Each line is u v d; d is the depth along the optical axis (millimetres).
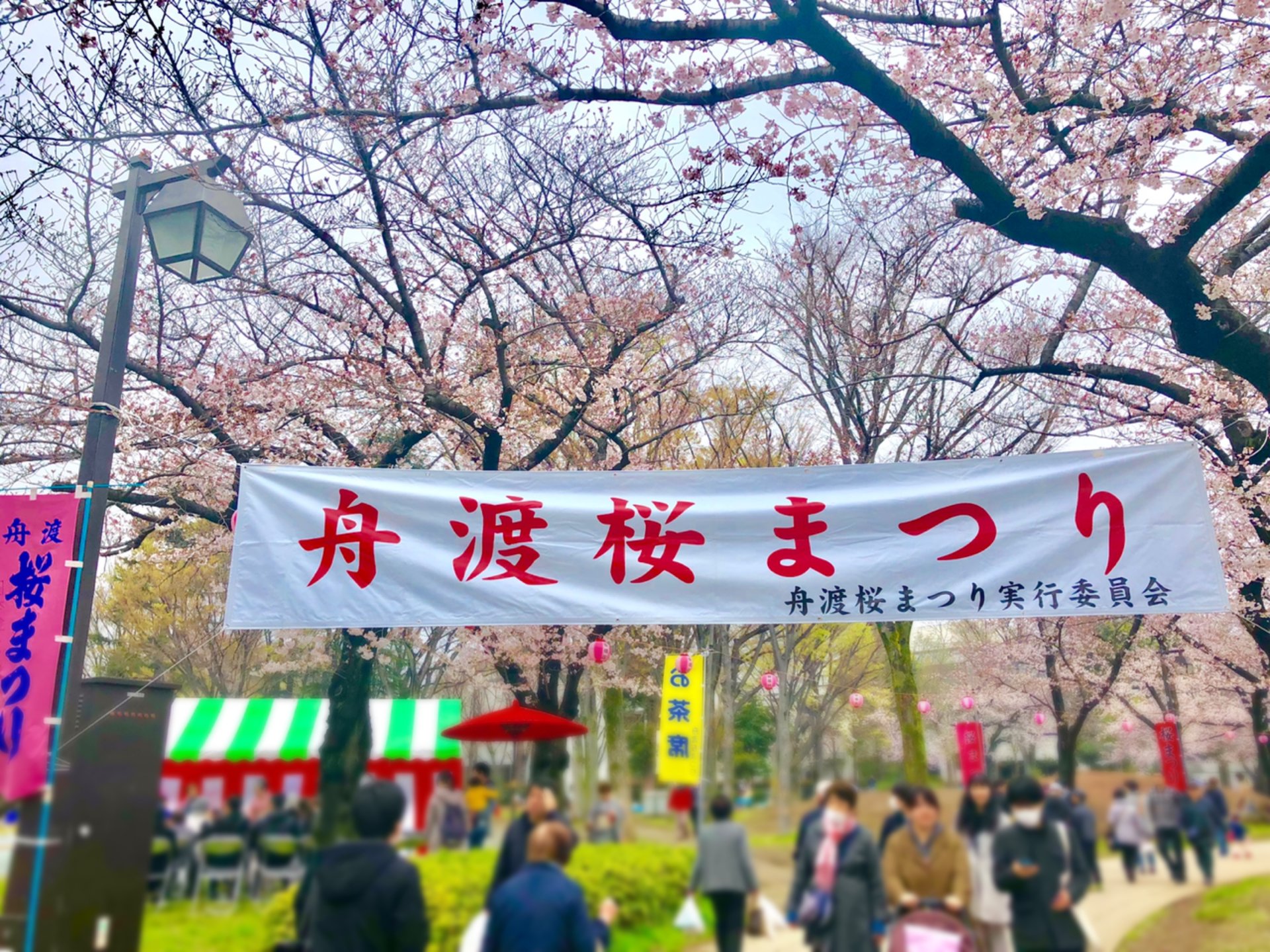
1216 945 3469
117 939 3908
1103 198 6930
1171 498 4789
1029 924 3641
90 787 4129
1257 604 8180
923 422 11602
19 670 4941
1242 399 7957
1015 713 6461
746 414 12047
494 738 4777
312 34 6645
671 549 5113
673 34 5438
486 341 10023
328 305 9867
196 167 6012
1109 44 6309
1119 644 9312
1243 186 5160
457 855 4062
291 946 3617
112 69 5891
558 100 6117
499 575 5145
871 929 3646
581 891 3465
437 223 9148
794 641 9836
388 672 12477
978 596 4809
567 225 9438
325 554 5207
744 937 3734
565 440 10531
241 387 9516
